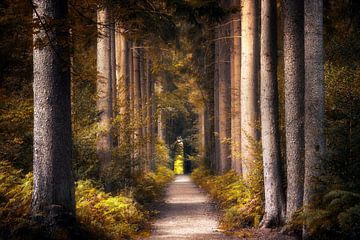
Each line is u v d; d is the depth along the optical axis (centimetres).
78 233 1033
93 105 1758
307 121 1118
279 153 1391
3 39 1380
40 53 1041
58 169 1041
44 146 1039
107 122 1773
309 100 1113
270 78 1399
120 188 1805
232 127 2584
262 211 1455
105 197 1522
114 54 2103
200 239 1265
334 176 984
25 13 1075
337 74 1261
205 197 2661
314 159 1103
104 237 1121
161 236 1333
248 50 2069
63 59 1034
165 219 1748
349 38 1405
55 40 989
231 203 1898
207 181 3306
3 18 1208
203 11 1503
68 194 1052
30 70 1546
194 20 1547
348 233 937
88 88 1814
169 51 3334
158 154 4609
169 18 1467
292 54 1252
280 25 1930
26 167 1464
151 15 1394
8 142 1370
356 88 1170
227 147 2911
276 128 1392
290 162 1269
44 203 1029
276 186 1375
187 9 1491
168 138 6512
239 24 2544
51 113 1040
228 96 2952
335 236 991
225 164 2911
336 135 1045
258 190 1508
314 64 1109
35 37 1046
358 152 1000
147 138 1964
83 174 1623
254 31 2066
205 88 3628
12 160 1414
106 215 1339
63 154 1048
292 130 1261
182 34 3169
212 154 3706
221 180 2533
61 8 1038
